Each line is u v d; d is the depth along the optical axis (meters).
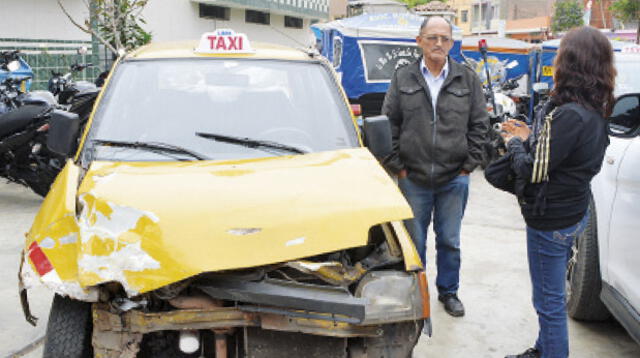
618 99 3.46
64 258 2.90
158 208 2.92
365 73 10.70
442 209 4.68
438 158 4.48
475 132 4.55
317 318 2.81
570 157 3.34
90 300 2.77
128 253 2.79
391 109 4.58
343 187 3.21
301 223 2.92
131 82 4.03
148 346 3.22
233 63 4.23
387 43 10.74
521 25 55.53
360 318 2.78
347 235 2.93
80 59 14.20
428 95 4.43
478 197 8.79
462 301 5.05
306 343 2.97
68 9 13.82
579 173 3.37
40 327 4.34
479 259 6.04
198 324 2.83
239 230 2.85
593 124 3.29
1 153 6.77
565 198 3.41
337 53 11.22
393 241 3.26
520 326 4.63
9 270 5.29
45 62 13.41
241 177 3.27
